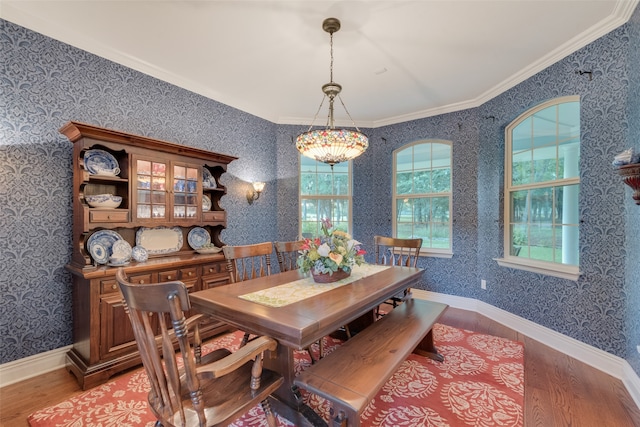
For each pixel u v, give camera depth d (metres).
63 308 2.30
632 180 1.63
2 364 2.05
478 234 3.64
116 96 2.61
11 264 2.08
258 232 3.97
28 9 2.05
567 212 2.70
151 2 1.98
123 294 1.14
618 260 2.15
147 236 2.71
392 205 4.37
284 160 4.25
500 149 3.32
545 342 2.70
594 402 1.86
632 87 2.00
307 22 2.18
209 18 2.14
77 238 2.22
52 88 2.25
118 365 2.14
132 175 2.38
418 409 1.76
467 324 3.21
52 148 2.25
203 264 2.71
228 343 2.68
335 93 2.35
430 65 2.82
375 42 2.44
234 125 3.66
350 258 2.18
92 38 2.38
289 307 1.57
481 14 2.09
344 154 2.32
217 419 1.15
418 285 4.09
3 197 2.05
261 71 2.93
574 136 2.65
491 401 1.84
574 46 2.42
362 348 1.69
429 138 4.04
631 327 2.02
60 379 2.12
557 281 2.61
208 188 3.10
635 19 1.96
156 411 1.19
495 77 3.06
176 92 3.07
